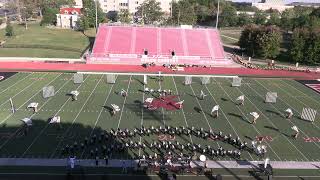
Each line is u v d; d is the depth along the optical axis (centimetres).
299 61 8594
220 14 16850
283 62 8675
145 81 6103
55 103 4991
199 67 7575
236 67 7762
